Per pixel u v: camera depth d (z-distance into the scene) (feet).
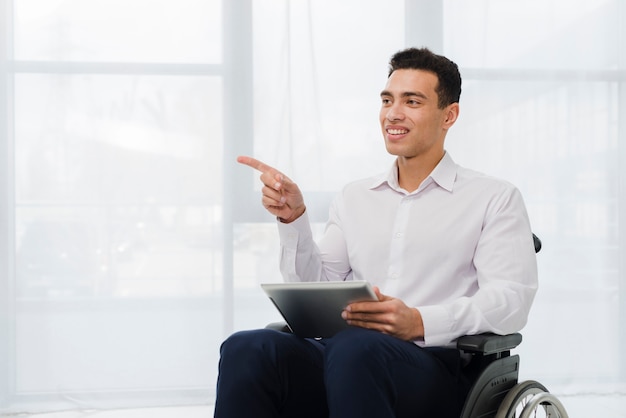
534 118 11.49
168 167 11.03
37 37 10.85
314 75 11.17
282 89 11.14
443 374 5.69
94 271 10.93
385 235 6.73
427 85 6.51
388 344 5.24
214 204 11.09
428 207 6.66
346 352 5.10
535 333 11.55
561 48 11.55
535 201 11.55
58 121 10.88
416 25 11.32
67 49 10.90
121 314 10.96
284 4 11.15
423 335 5.65
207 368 11.07
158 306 11.02
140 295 10.99
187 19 11.06
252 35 11.11
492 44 11.43
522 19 11.48
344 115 11.21
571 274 11.61
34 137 10.85
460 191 6.67
